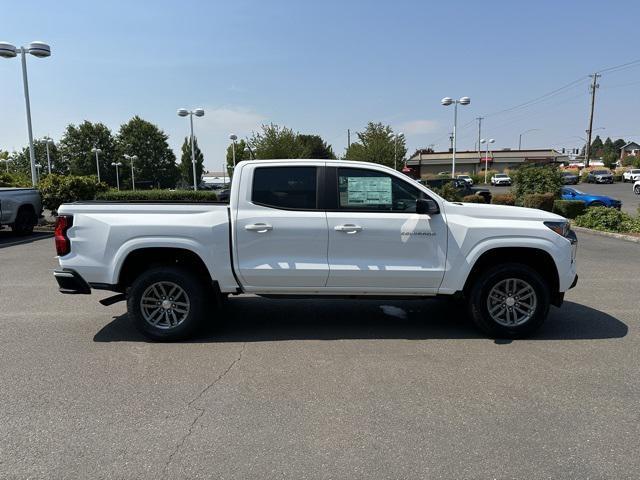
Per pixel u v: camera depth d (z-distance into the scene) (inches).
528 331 203.8
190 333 203.0
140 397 152.1
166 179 3690.9
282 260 199.3
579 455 120.0
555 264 200.8
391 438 128.0
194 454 121.1
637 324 226.4
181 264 206.4
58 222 201.3
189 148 4042.8
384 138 1905.8
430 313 247.1
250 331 217.6
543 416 139.3
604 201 861.8
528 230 199.3
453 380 163.9
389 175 202.7
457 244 199.8
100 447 124.3
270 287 202.8
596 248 467.5
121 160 3521.2
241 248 198.7
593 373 169.3
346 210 201.2
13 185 818.8
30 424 135.7
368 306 261.6
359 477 111.9
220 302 205.9
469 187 1063.0
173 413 141.9
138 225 196.5
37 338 208.4
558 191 821.2
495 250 206.2
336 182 202.1
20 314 245.8
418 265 200.5
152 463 117.6
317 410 143.3
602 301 269.0
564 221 204.8
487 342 201.8
